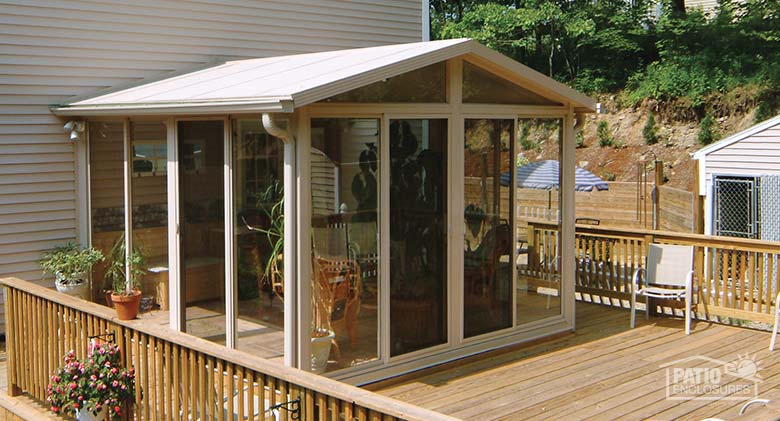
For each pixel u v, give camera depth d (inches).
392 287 275.1
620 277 386.3
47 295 239.3
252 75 301.3
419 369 282.2
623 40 1030.4
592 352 309.3
